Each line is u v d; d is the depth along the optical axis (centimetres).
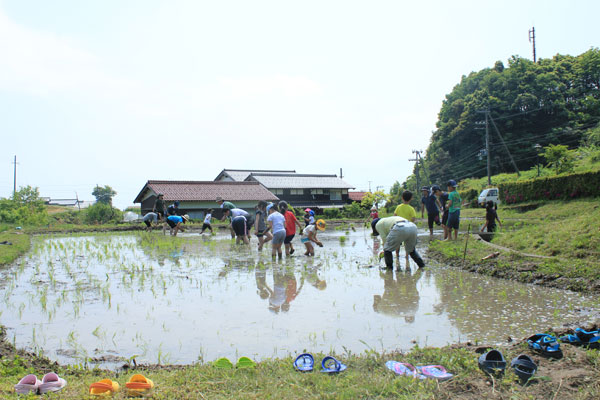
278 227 1129
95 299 694
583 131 5647
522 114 6019
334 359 378
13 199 4669
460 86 7312
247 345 471
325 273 909
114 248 1477
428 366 366
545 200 2836
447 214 1309
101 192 7931
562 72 6569
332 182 5078
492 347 415
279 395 318
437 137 7075
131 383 333
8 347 460
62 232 2577
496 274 839
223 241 1709
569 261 802
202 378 359
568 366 357
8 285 825
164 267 1020
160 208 2239
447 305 627
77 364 421
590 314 565
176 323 557
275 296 702
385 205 4825
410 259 1082
